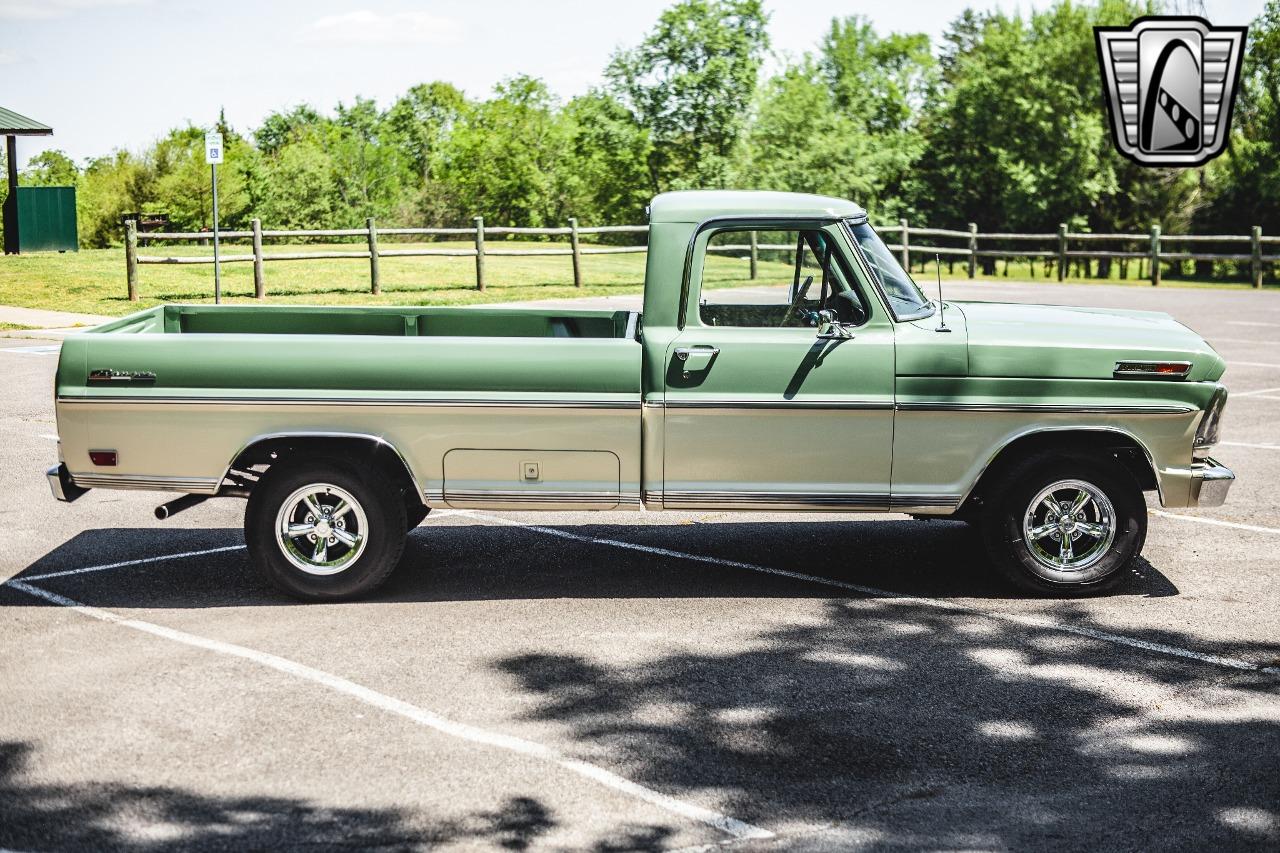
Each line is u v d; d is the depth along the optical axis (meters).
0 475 9.47
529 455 6.49
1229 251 44.59
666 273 6.50
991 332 6.59
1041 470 6.58
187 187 47.41
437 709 5.23
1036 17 49.44
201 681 5.52
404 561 7.41
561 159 45.28
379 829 4.23
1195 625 6.31
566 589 6.88
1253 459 10.17
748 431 6.49
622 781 4.59
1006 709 5.26
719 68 32.97
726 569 7.27
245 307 7.80
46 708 5.21
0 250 32.97
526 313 7.79
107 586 6.90
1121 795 4.50
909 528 8.24
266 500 6.52
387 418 6.45
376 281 21.36
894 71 53.97
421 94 59.38
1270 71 43.16
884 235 29.64
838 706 5.28
